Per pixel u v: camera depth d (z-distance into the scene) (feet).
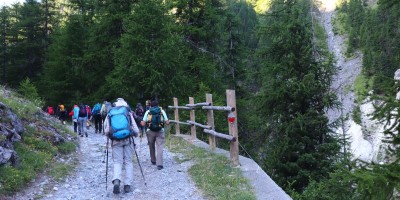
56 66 112.37
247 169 26.89
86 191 23.43
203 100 66.59
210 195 21.72
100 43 94.48
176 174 27.43
